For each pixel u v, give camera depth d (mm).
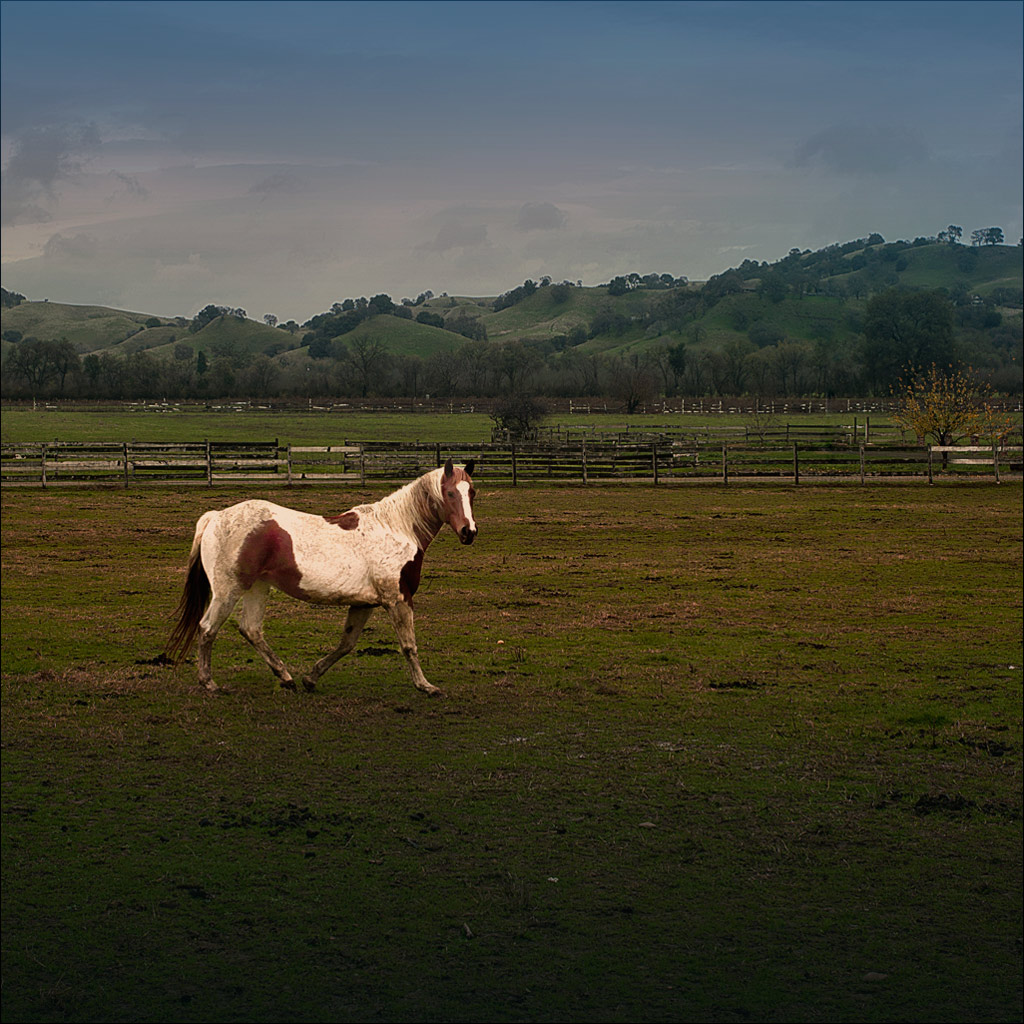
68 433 67000
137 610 15016
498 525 25609
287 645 12766
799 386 132000
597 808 7520
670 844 6914
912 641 13383
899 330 125375
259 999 5059
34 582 17406
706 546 22281
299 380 139000
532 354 135250
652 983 5254
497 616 14852
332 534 10016
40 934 5645
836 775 8297
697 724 9594
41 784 7848
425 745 8875
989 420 43750
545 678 11227
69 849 6703
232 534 10000
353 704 10047
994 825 7316
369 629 13805
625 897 6172
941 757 8766
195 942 5586
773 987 5238
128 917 5840
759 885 6359
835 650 12836
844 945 5672
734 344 131000
